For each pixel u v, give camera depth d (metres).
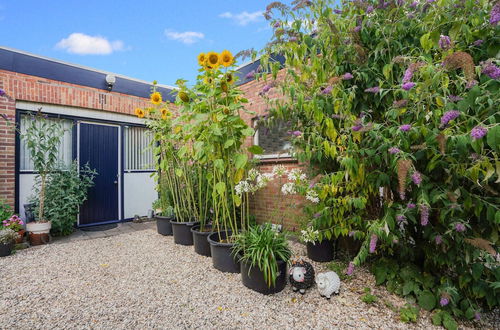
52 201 4.36
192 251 3.61
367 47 2.27
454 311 1.96
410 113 1.96
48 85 4.78
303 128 2.68
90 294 2.40
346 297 2.29
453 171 1.84
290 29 2.32
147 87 6.18
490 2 1.64
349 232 2.59
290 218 4.11
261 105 4.58
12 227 3.89
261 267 2.32
